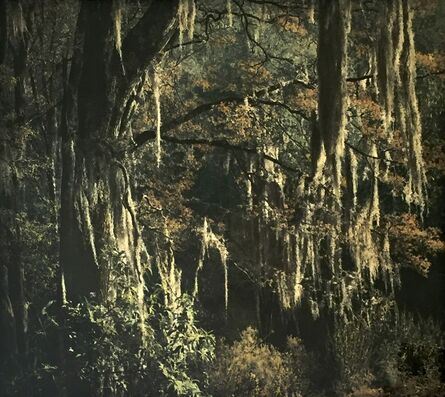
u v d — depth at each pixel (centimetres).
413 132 1047
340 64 968
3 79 1034
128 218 986
